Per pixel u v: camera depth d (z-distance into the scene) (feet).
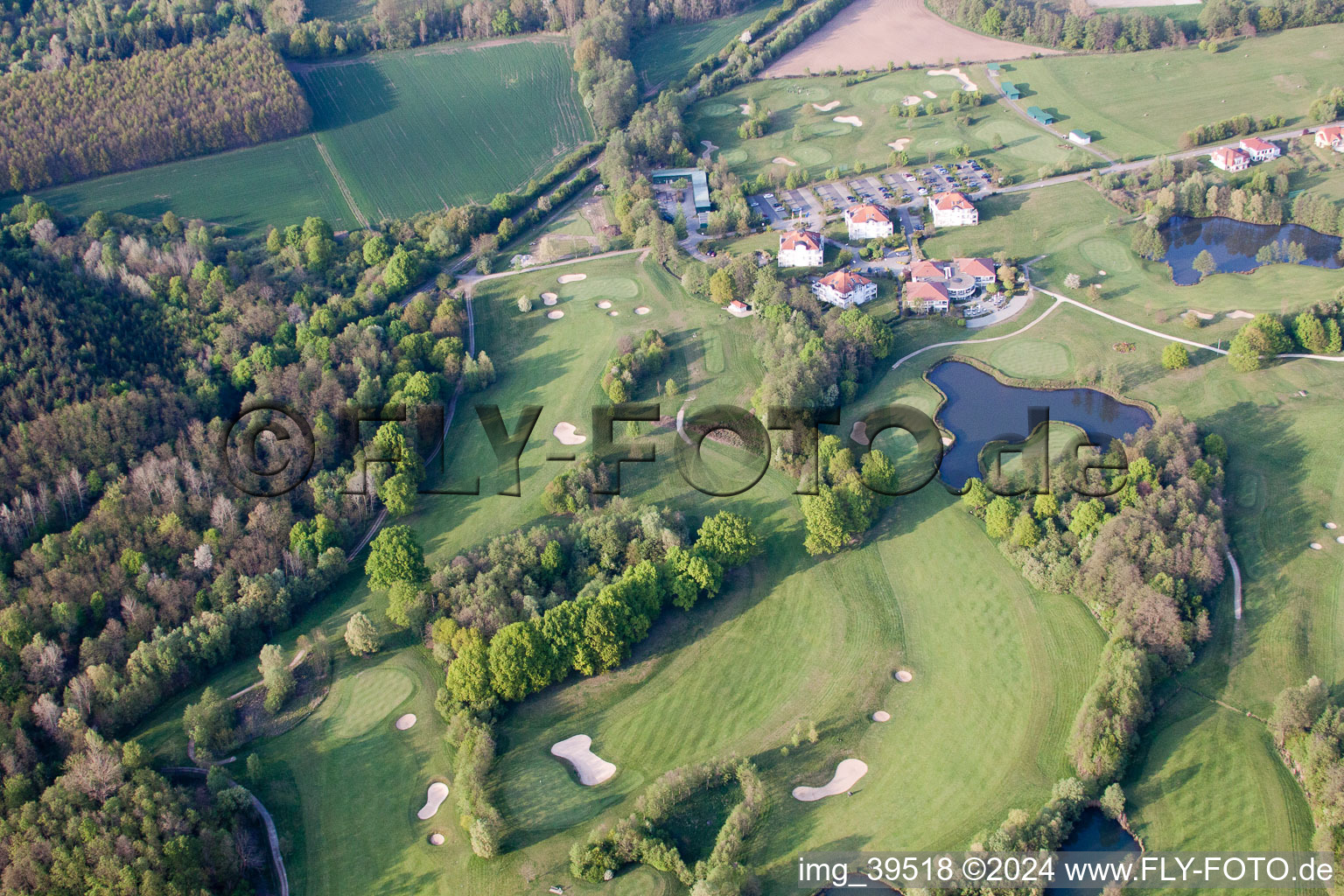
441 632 578.66
